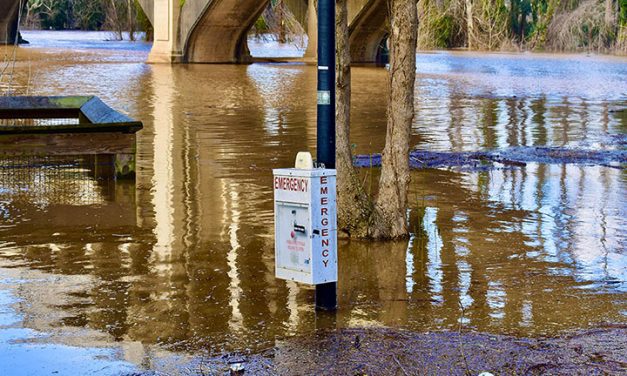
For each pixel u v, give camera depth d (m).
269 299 8.41
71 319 7.82
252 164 15.88
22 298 8.41
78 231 11.05
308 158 7.71
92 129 13.79
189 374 6.53
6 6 64.12
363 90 32.75
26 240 10.59
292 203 7.77
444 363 6.60
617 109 27.08
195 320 7.79
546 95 31.83
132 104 26.12
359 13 49.50
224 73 41.50
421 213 12.20
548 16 75.31
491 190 13.88
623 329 7.46
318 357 6.77
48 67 42.06
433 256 10.01
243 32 51.47
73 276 9.16
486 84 37.03
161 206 12.47
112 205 12.51
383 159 10.91
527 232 11.17
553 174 15.37
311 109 25.50
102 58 51.06
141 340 7.30
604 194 13.63
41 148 13.66
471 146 18.70
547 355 6.77
